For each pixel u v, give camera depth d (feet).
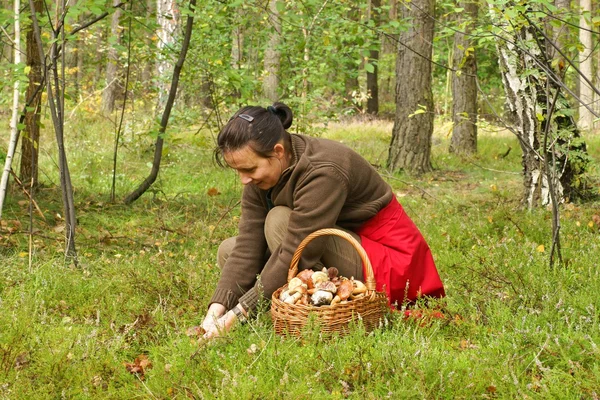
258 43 35.22
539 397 8.86
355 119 68.18
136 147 35.91
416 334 10.80
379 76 94.27
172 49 25.85
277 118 10.66
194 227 20.65
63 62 17.38
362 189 11.24
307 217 10.62
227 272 11.63
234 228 20.75
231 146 10.44
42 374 9.77
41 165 33.06
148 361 10.26
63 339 10.83
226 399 8.89
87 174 31.14
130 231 20.27
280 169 10.73
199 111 35.40
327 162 10.66
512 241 17.17
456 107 44.19
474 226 19.94
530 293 12.66
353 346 9.90
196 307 12.68
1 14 17.38
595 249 15.97
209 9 28.25
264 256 12.00
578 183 22.12
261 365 9.68
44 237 17.81
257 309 10.96
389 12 63.67
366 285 10.78
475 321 11.51
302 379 9.32
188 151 38.24
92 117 44.96
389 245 11.60
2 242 17.76
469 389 8.96
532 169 22.58
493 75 68.08
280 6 21.66
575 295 12.49
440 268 15.56
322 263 11.59
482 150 45.62
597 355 9.60
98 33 45.65
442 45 44.32
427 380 9.23
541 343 10.21
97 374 9.92
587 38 54.08
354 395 8.86
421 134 37.60
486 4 16.88
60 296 13.65
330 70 32.81
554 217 14.78
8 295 13.35
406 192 31.04
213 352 10.17
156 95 38.27
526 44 17.25
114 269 15.33
